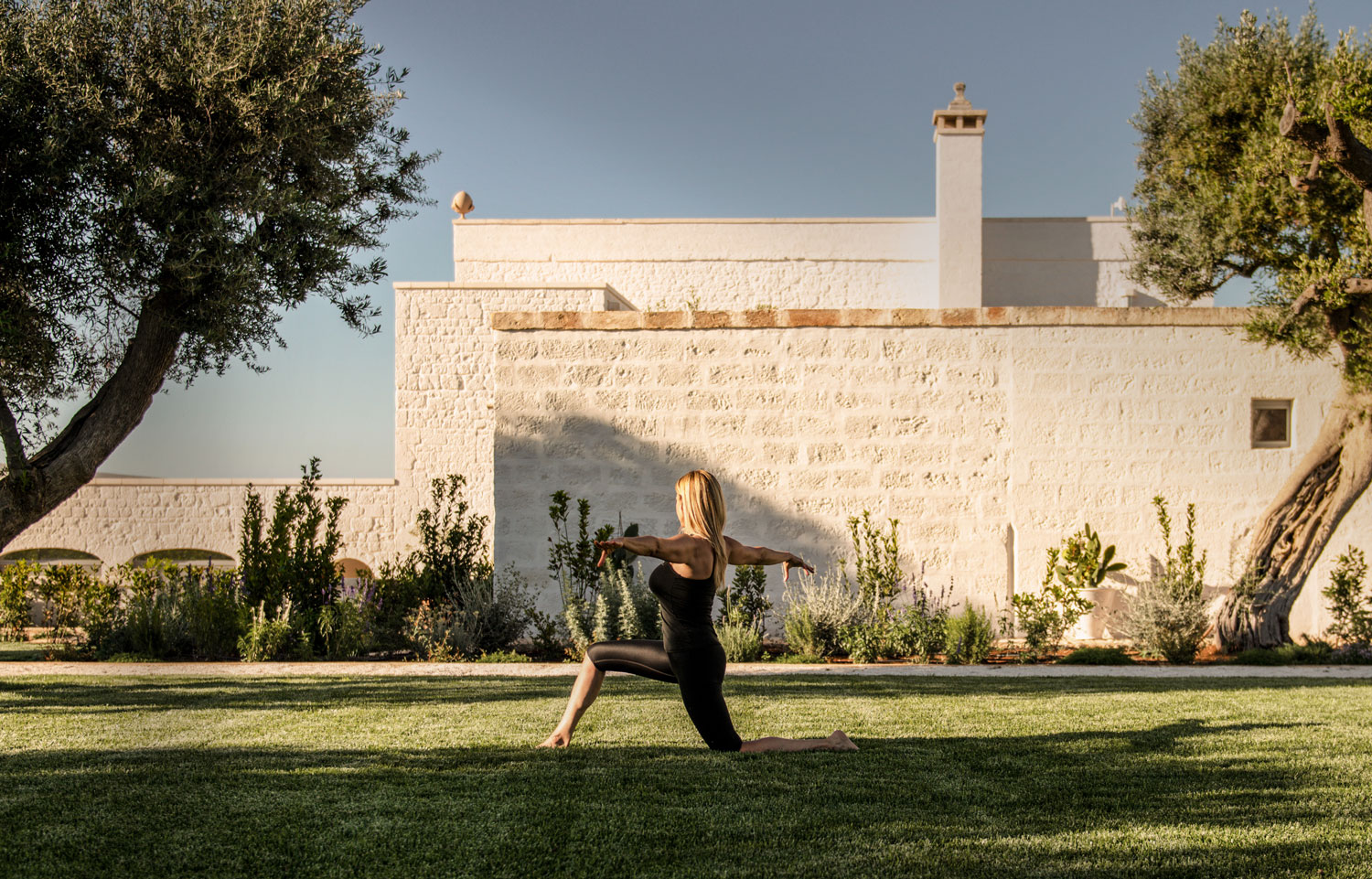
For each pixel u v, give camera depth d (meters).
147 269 9.10
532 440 10.72
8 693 6.71
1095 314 10.80
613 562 10.04
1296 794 3.73
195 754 4.41
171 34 9.12
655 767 4.10
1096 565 10.53
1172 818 3.41
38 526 21.56
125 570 14.96
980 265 25.14
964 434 10.77
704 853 2.98
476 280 25.73
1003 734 5.00
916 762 4.26
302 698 6.35
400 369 22.95
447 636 9.55
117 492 21.67
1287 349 10.40
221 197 9.24
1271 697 6.48
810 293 25.52
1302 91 9.96
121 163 8.84
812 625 9.62
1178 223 11.78
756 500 10.71
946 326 10.80
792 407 10.74
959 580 10.67
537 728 5.13
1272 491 10.78
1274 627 10.22
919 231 25.53
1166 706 6.02
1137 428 10.79
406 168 10.69
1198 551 10.74
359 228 10.49
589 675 4.60
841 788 3.77
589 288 22.88
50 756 4.39
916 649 9.53
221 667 8.78
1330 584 10.94
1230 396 10.81
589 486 10.67
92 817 3.35
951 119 25.47
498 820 3.31
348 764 4.18
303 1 9.60
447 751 4.47
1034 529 10.70
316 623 10.13
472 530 11.65
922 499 10.72
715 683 4.36
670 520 10.64
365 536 22.39
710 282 25.56
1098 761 4.32
